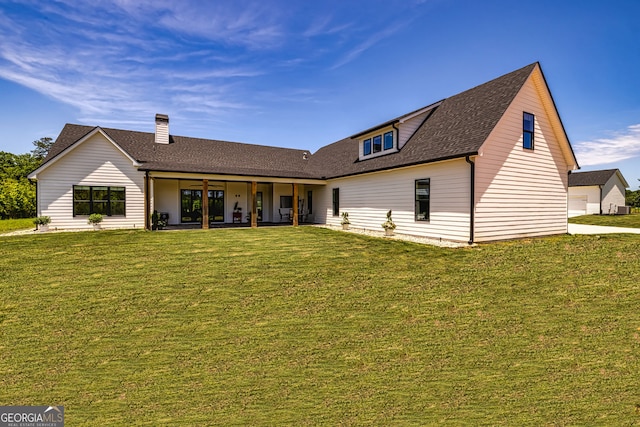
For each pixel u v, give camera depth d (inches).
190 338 173.0
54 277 262.5
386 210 559.8
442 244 409.7
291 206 880.9
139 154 670.5
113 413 122.0
